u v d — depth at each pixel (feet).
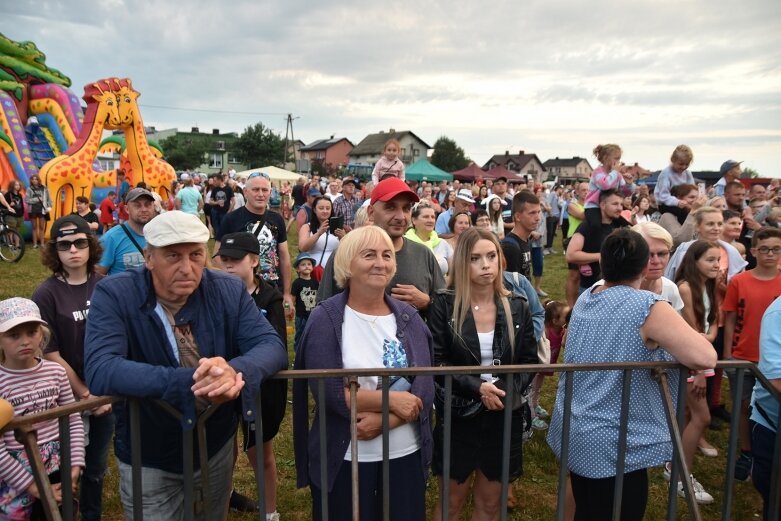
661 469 13.53
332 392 7.64
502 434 9.00
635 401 7.86
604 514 8.21
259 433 6.77
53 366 8.60
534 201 16.28
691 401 11.59
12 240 38.81
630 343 7.77
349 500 7.80
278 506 11.71
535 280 30.68
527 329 9.25
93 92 49.26
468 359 8.97
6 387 8.09
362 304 8.16
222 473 7.70
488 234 9.08
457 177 150.61
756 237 12.50
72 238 9.53
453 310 9.11
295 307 17.34
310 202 18.75
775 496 7.89
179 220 6.56
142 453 7.11
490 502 9.23
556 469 13.35
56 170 45.32
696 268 12.65
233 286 7.48
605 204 17.12
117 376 6.06
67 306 9.52
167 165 56.13
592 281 17.53
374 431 7.63
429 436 8.07
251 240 10.37
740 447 13.24
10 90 54.80
